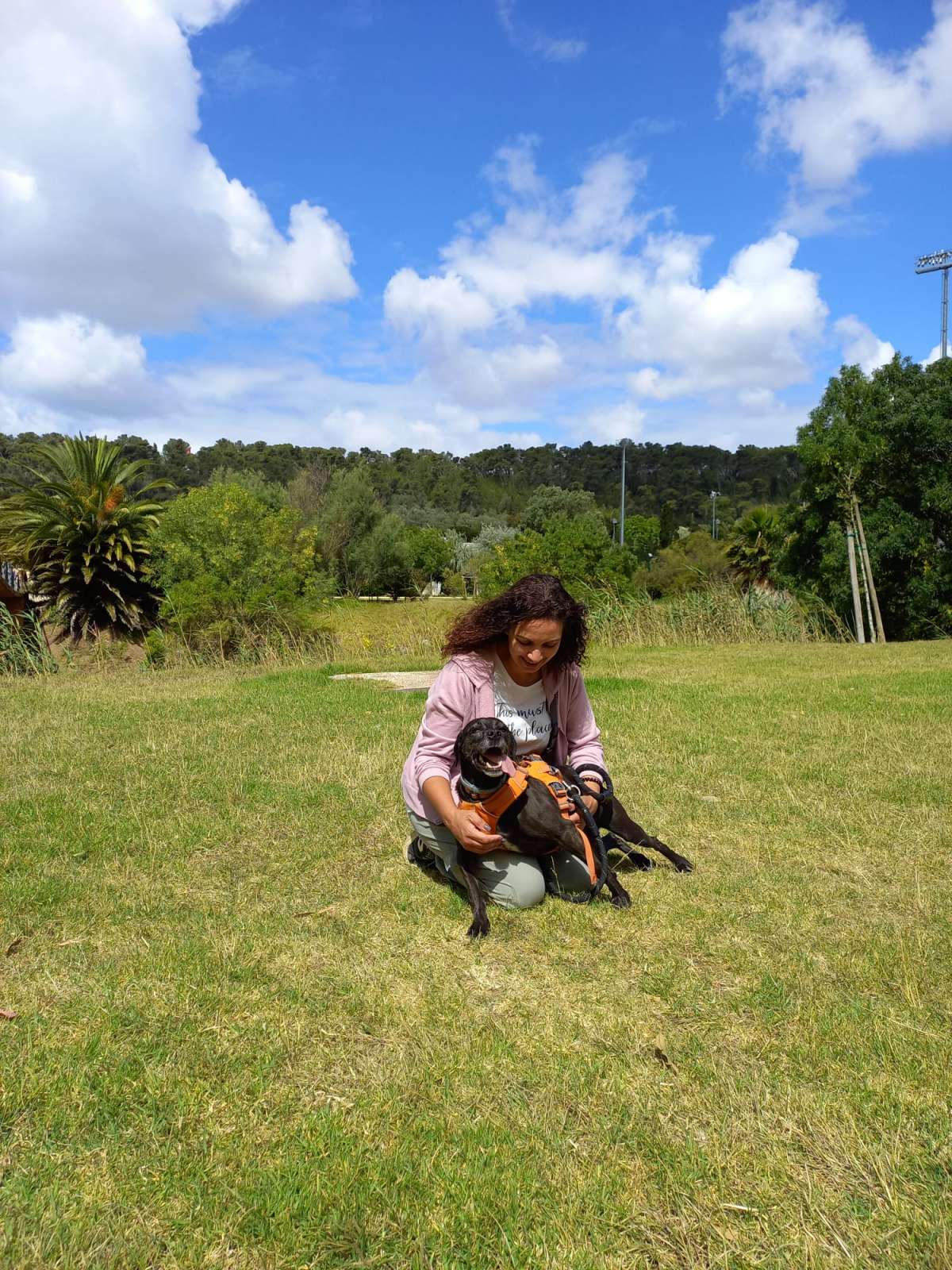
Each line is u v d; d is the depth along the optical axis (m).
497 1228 1.83
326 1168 2.00
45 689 9.54
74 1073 2.33
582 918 3.33
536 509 68.38
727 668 10.83
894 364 21.64
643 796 4.84
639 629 15.38
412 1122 2.16
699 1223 1.85
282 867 3.89
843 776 5.17
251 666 12.97
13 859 3.90
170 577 17.45
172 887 3.66
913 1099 2.25
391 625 16.45
